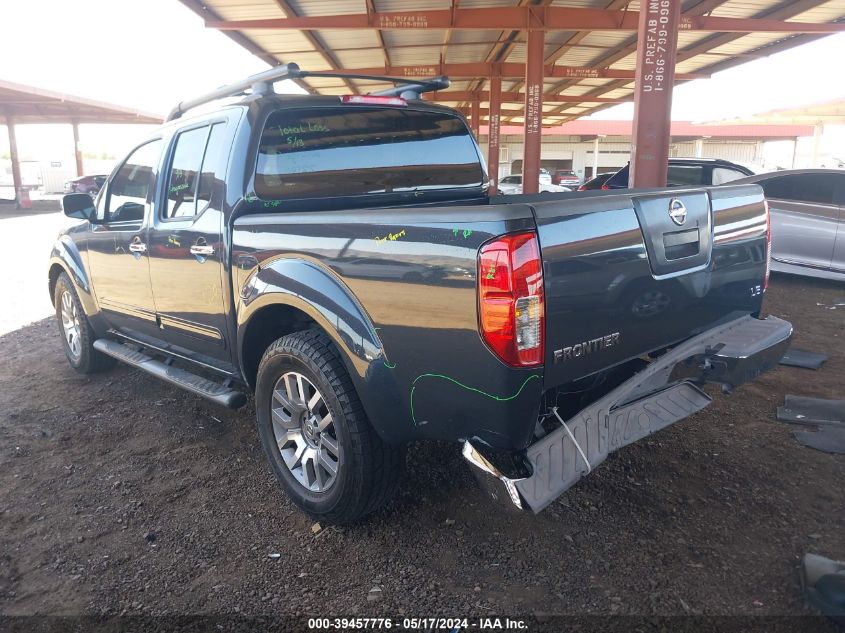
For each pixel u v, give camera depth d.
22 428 4.20
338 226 2.63
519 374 2.16
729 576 2.55
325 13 13.03
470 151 4.23
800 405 4.14
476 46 16.97
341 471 2.77
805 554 2.58
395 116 3.82
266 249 2.98
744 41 16.30
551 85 24.45
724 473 3.34
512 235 2.10
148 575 2.69
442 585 2.56
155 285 3.90
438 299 2.29
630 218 2.50
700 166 9.43
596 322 2.38
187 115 3.79
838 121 33.31
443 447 3.71
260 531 2.99
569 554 2.72
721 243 2.99
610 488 3.23
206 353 3.68
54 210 26.98
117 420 4.31
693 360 2.97
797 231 7.89
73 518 3.13
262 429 3.20
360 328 2.55
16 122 36.56
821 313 6.69
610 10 13.29
